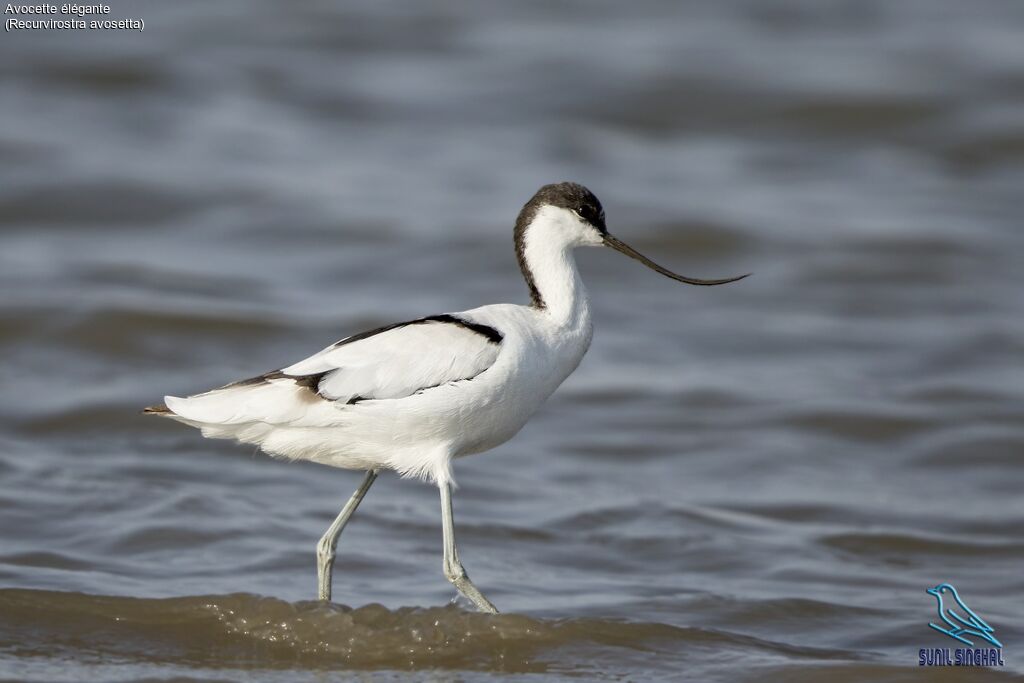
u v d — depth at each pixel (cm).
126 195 1997
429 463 846
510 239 1891
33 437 1262
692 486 1223
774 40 2753
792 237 1923
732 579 1009
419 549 1041
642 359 1557
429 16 2930
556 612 920
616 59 2639
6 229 1895
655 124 2381
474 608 923
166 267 1762
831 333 1644
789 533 1107
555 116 2403
